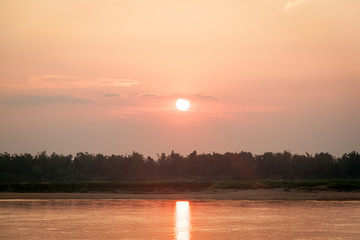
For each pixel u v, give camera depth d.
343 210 67.94
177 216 61.06
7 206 77.06
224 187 110.06
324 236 43.88
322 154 199.88
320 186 105.19
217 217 59.69
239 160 199.88
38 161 193.75
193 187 113.19
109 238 43.03
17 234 45.25
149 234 45.44
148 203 84.38
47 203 84.00
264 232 46.44
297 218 58.03
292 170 192.88
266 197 94.94
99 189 113.69
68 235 44.66
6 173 176.50
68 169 195.00
